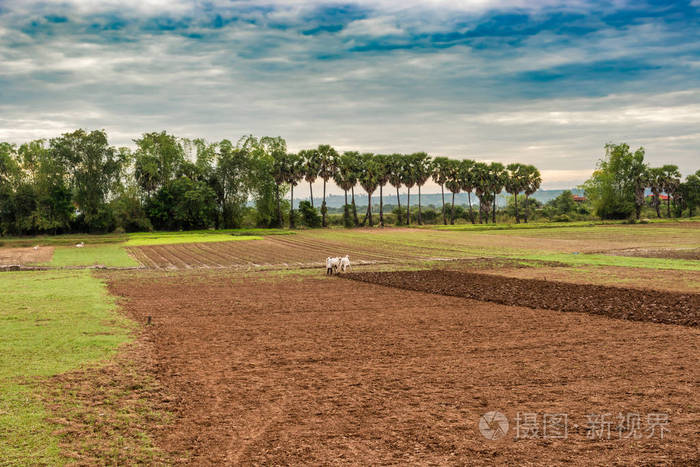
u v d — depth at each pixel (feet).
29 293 88.63
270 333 58.80
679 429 30.17
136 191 331.77
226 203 362.53
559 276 108.47
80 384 39.96
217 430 31.65
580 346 50.80
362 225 403.75
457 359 46.70
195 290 96.53
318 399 36.73
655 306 70.23
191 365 45.65
